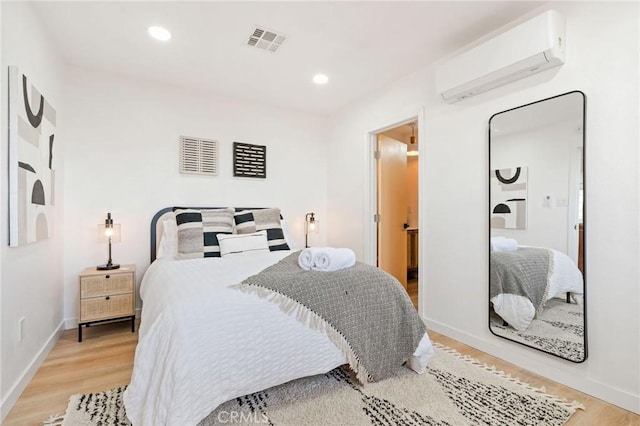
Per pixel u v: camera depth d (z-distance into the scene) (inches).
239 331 62.4
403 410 65.1
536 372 82.0
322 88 135.5
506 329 89.2
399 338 79.3
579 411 66.2
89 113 117.3
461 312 101.7
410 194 210.4
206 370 58.1
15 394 67.4
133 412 55.7
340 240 161.2
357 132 149.2
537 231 82.1
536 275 82.2
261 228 129.0
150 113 128.4
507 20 87.8
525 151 84.7
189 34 94.4
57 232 102.7
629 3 66.8
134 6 81.2
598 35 71.1
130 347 96.7
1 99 63.0
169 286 70.2
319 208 169.9
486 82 88.7
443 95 100.2
